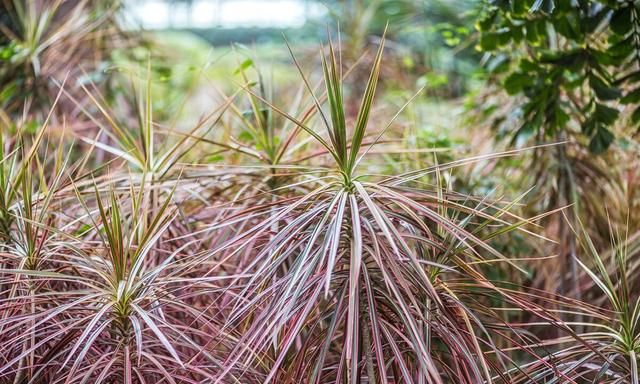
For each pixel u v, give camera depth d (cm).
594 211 399
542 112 368
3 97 460
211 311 300
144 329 269
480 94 462
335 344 298
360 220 253
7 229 291
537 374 282
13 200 309
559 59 357
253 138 351
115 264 265
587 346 267
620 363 275
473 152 422
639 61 352
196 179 336
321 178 269
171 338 270
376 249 246
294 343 294
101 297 269
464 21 587
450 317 258
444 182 370
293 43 743
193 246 321
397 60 632
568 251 391
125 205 325
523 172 410
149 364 271
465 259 321
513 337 350
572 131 403
